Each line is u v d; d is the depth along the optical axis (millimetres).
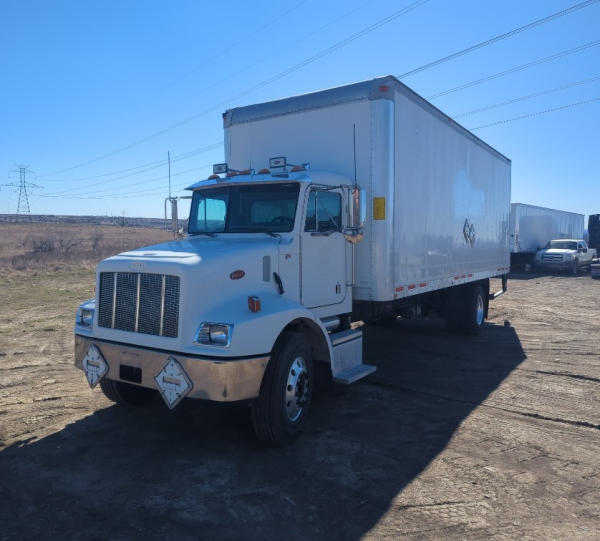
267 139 7199
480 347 9258
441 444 4844
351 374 5711
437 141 7957
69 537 3277
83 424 5254
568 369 7664
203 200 6195
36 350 8414
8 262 25000
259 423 4633
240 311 4520
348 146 6461
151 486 3965
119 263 4742
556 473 4250
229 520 3498
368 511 3621
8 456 4480
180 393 4301
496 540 3277
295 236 5371
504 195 12141
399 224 6668
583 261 28812
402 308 8633
